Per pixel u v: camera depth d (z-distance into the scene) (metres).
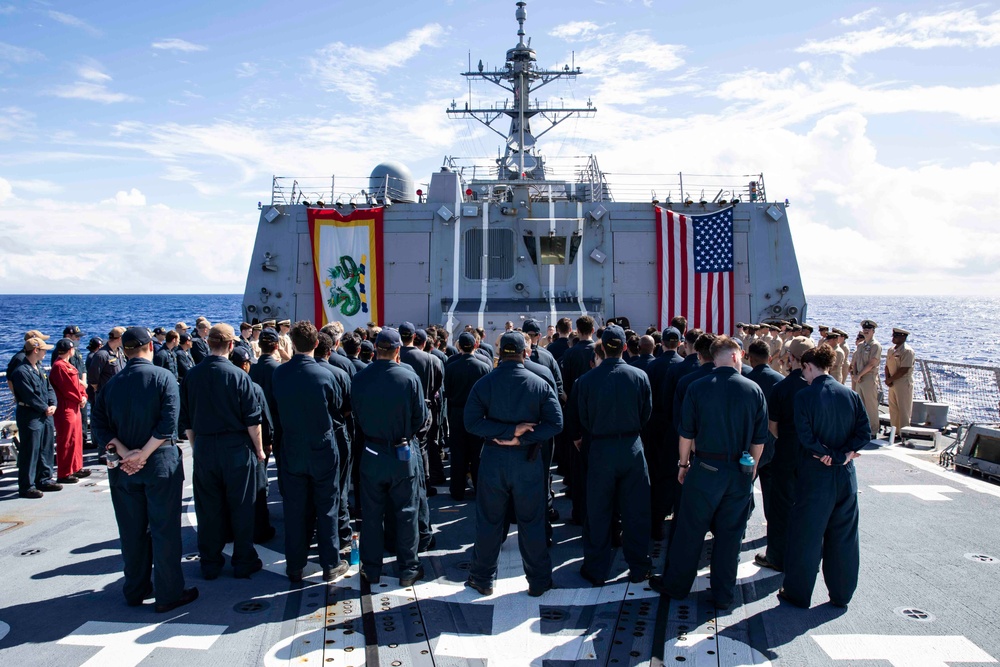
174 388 5.56
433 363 8.86
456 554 6.85
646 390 6.10
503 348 5.78
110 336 11.67
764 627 5.12
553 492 9.41
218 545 6.26
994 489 8.64
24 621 5.32
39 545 7.11
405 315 13.79
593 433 6.06
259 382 7.25
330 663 4.62
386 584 6.06
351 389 6.03
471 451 8.87
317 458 6.06
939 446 10.89
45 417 9.22
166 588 5.47
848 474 5.34
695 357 7.21
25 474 8.91
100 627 5.21
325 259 13.87
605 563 6.06
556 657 4.70
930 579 5.91
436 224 13.80
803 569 5.39
